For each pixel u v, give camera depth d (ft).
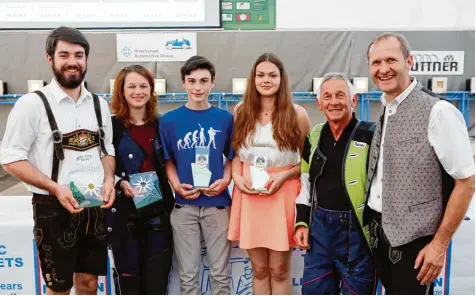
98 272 5.05
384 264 4.45
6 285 6.05
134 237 5.23
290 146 5.15
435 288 5.97
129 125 5.30
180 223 5.29
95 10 18.25
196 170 5.18
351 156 4.59
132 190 5.18
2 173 15.66
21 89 18.79
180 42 18.67
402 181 4.05
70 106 4.58
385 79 4.07
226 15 18.75
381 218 4.32
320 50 18.88
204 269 5.96
